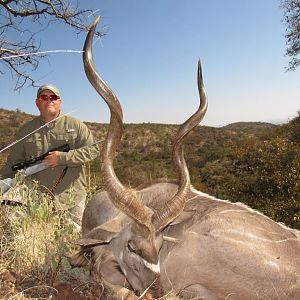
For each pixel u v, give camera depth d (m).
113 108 1.57
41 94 2.47
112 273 1.79
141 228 1.58
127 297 1.62
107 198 2.09
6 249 1.91
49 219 2.18
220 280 1.58
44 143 2.52
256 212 1.75
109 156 1.61
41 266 1.82
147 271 1.58
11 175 2.58
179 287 1.66
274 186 5.26
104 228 1.72
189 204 1.79
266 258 1.54
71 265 1.83
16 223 2.00
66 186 2.52
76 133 2.53
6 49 4.23
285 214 4.89
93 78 1.53
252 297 1.55
